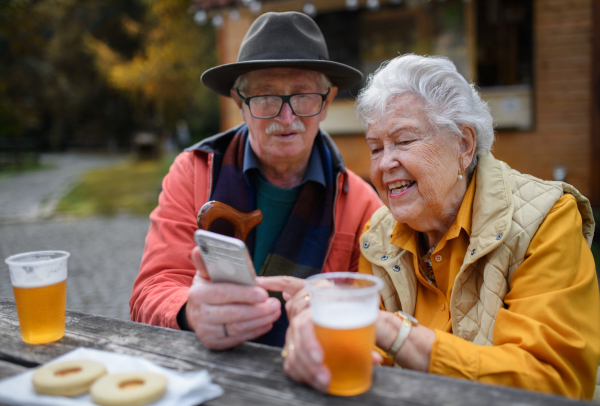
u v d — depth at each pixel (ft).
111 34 84.74
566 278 3.99
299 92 5.97
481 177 4.64
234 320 3.53
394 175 4.61
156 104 53.78
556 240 4.10
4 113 41.11
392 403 2.87
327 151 6.72
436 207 4.64
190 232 5.86
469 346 3.63
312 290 2.93
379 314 3.82
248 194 6.29
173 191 6.22
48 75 56.85
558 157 19.17
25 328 3.76
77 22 82.84
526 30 19.56
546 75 18.99
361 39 22.57
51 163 70.59
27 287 3.67
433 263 4.86
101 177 48.57
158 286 5.25
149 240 5.87
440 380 3.14
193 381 2.95
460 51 20.85
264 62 5.57
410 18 21.70
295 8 21.66
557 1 18.47
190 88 52.80
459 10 20.61
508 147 19.90
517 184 4.54
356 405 2.86
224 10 21.71
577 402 2.83
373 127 4.69
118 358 3.32
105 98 94.58
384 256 5.13
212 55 63.72
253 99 5.94
